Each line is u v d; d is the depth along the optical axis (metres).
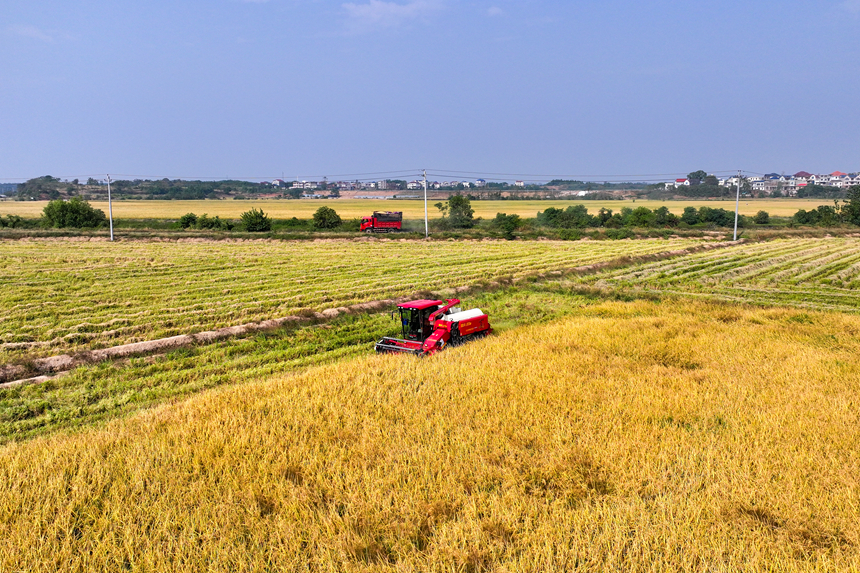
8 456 10.83
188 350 20.55
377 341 22.27
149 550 7.55
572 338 20.56
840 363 16.75
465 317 21.55
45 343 20.95
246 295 30.72
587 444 10.52
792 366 16.38
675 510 8.27
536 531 7.72
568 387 14.17
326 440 10.99
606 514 8.10
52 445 11.52
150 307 27.44
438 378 15.20
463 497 8.69
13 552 7.62
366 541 7.69
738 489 8.79
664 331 21.61
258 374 17.94
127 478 9.71
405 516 8.28
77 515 8.70
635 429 11.27
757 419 11.82
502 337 21.17
